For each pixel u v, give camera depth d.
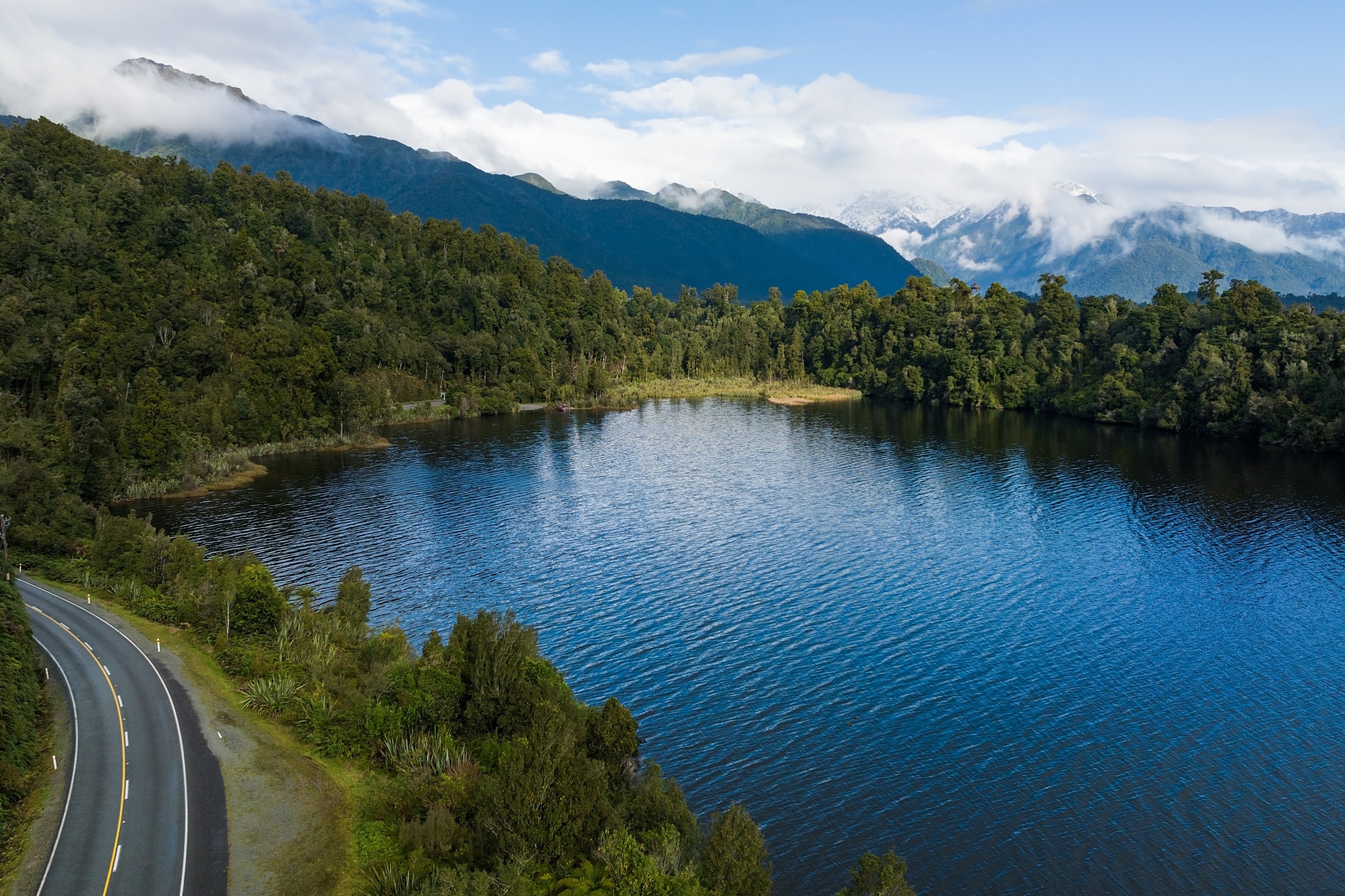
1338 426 160.62
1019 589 95.25
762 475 155.00
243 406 168.75
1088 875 49.53
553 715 50.88
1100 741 63.91
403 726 55.56
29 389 145.12
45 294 164.38
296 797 49.72
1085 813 55.31
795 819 54.31
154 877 42.09
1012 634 83.06
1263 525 117.75
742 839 41.25
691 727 65.19
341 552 106.31
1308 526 116.62
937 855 51.12
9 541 97.00
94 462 127.44
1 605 67.94
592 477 153.00
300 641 69.81
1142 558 104.94
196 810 47.97
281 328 193.12
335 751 54.75
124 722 58.19
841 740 63.75
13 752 51.38
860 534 116.19
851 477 153.00
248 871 42.75
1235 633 82.88
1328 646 79.50
